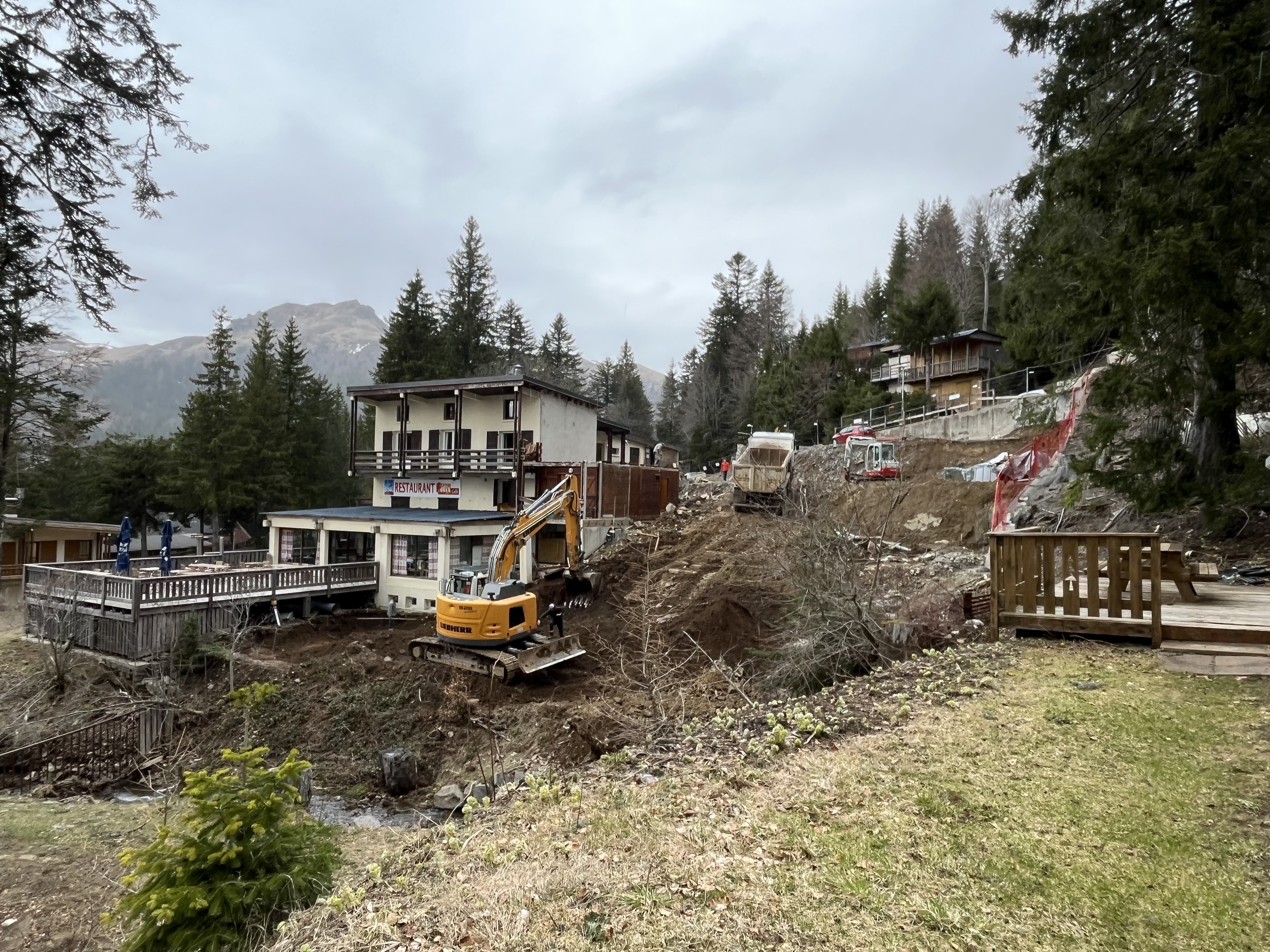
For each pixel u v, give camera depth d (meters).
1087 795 4.38
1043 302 19.31
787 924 3.30
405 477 32.22
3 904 7.89
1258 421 14.55
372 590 26.06
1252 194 10.50
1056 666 7.10
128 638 19.05
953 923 3.21
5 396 25.41
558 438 31.75
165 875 4.95
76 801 12.70
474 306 59.59
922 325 44.41
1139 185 12.41
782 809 4.60
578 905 3.69
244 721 14.94
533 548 25.95
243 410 43.62
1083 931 3.09
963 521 21.64
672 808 4.82
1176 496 12.38
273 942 4.30
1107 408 13.23
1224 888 3.32
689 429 68.88
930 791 4.64
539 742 13.45
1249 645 6.95
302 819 6.05
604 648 17.86
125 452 43.38
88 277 10.29
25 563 33.03
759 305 76.38
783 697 10.34
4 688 17.91
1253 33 10.84
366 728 15.39
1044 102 14.91
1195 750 4.88
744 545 22.03
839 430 46.38
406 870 4.63
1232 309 11.16
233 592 21.55
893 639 10.70
